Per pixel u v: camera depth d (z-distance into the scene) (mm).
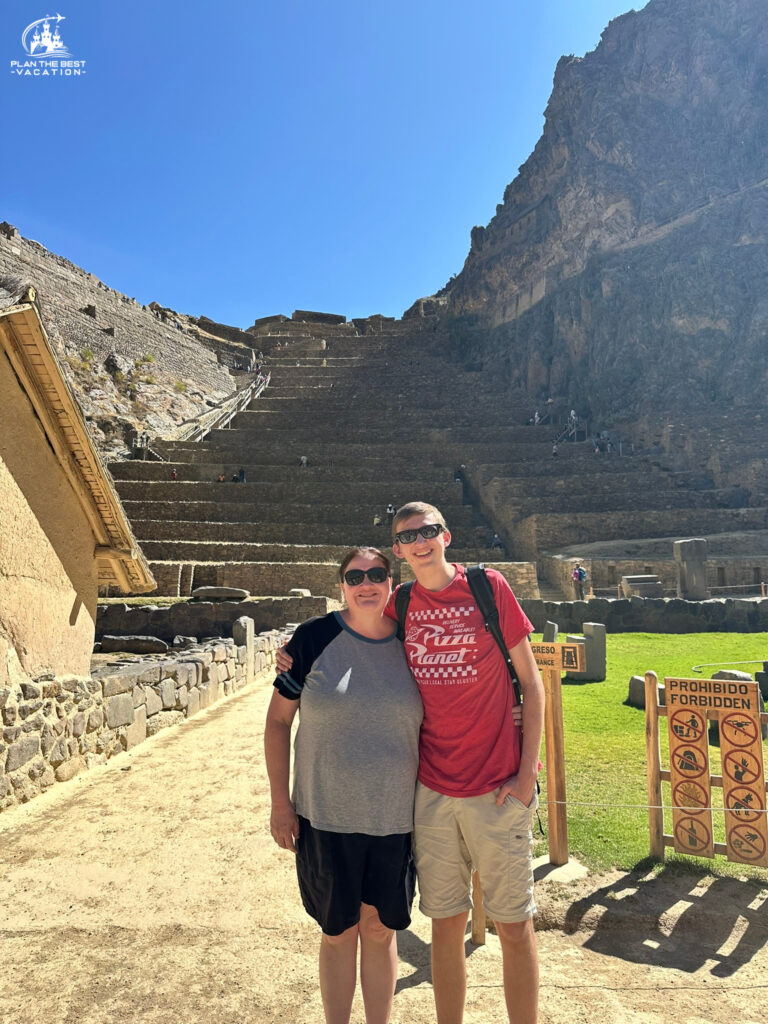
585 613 17234
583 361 47438
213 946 3148
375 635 2486
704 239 44094
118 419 41688
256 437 45156
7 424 5270
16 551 5340
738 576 22078
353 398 54094
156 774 6348
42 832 4766
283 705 2463
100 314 50688
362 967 2336
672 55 53094
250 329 81500
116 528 6582
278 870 4090
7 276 5305
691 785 3879
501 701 2348
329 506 34125
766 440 33219
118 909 3557
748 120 48344
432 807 2346
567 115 57844
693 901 3443
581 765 5992
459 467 39969
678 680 3967
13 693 5223
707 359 40750
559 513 28578
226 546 28719
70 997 2707
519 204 63344
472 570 2457
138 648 16000
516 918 2234
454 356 64438
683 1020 2475
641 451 38250
